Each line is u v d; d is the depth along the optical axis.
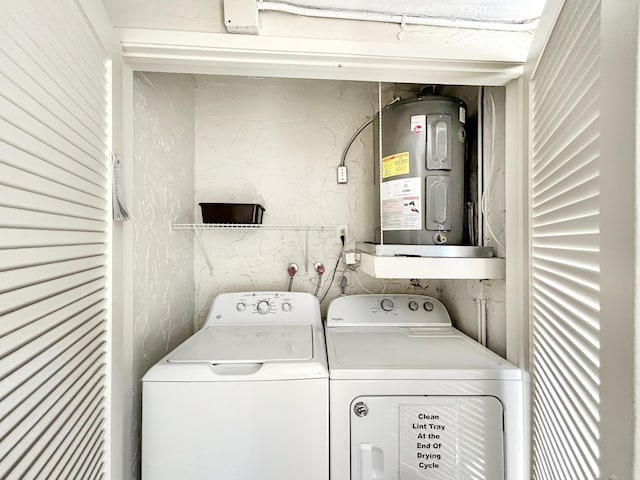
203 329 1.36
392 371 0.95
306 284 1.71
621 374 0.47
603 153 0.51
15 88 0.43
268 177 1.70
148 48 0.91
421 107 1.19
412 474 0.93
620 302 0.47
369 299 1.54
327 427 0.93
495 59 0.97
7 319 0.42
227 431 0.90
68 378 0.57
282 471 0.90
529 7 0.93
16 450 0.43
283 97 1.71
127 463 0.93
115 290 0.80
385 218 1.27
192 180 1.63
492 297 1.19
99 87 0.73
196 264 1.67
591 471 0.56
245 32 0.92
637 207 0.44
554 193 0.76
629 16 0.45
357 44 0.95
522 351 0.96
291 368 0.94
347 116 1.73
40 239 0.49
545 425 0.81
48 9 0.51
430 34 1.00
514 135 1.03
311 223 1.72
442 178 1.19
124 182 0.87
